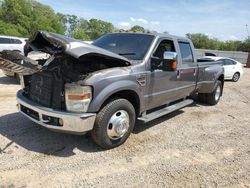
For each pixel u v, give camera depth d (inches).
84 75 154.5
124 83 164.6
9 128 194.9
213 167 160.4
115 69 163.8
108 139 165.8
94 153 165.8
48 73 158.2
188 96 271.6
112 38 214.8
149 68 187.0
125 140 179.8
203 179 146.5
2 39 588.7
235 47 2417.6
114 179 140.5
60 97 153.2
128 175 145.0
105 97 154.4
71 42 149.0
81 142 179.0
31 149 165.8
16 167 145.0
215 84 296.2
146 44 195.8
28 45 177.0
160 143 188.4
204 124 239.5
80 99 147.2
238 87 496.4
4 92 313.6
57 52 159.5
